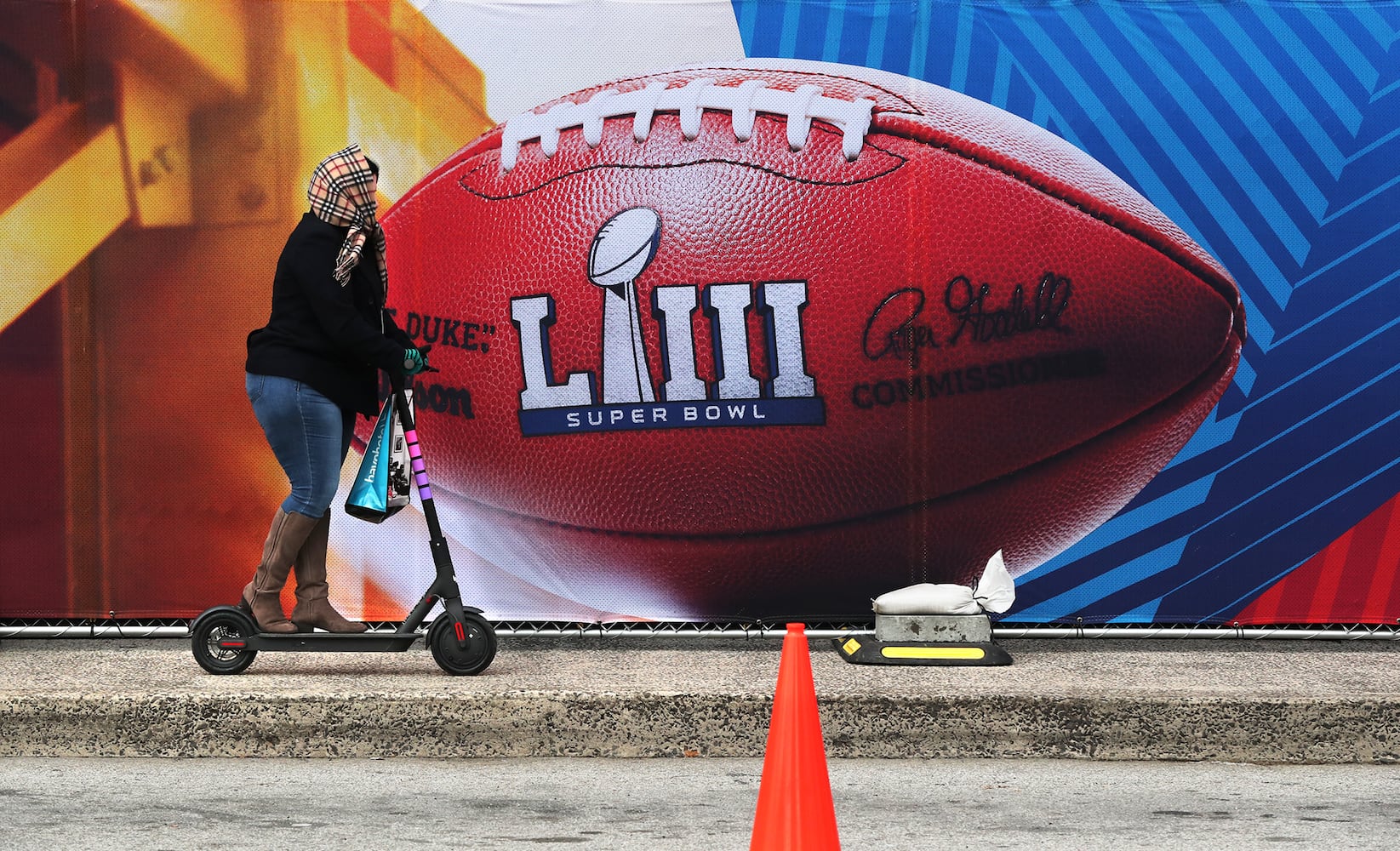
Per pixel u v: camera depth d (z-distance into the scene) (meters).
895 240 20.92
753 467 21.25
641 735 17.48
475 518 21.72
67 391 21.36
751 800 15.38
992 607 20.23
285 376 18.61
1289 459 21.11
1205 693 17.70
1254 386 21.05
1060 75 20.91
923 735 17.50
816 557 21.38
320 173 18.78
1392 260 20.88
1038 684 18.31
